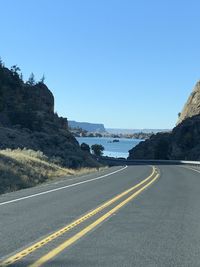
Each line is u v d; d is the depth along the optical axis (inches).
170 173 1498.5
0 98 3811.5
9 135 2716.5
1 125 3174.2
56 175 1385.3
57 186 967.6
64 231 440.8
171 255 344.8
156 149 4478.3
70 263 317.1
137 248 368.8
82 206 626.5
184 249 366.3
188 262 323.3
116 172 1555.1
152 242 392.8
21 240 397.4
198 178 1236.5
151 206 630.5
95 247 370.9
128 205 639.8
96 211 577.6
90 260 326.6
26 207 614.2
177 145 4227.4
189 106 5462.6
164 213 565.0
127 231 443.5
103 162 3316.9
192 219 519.8
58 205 636.7
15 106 3878.0
